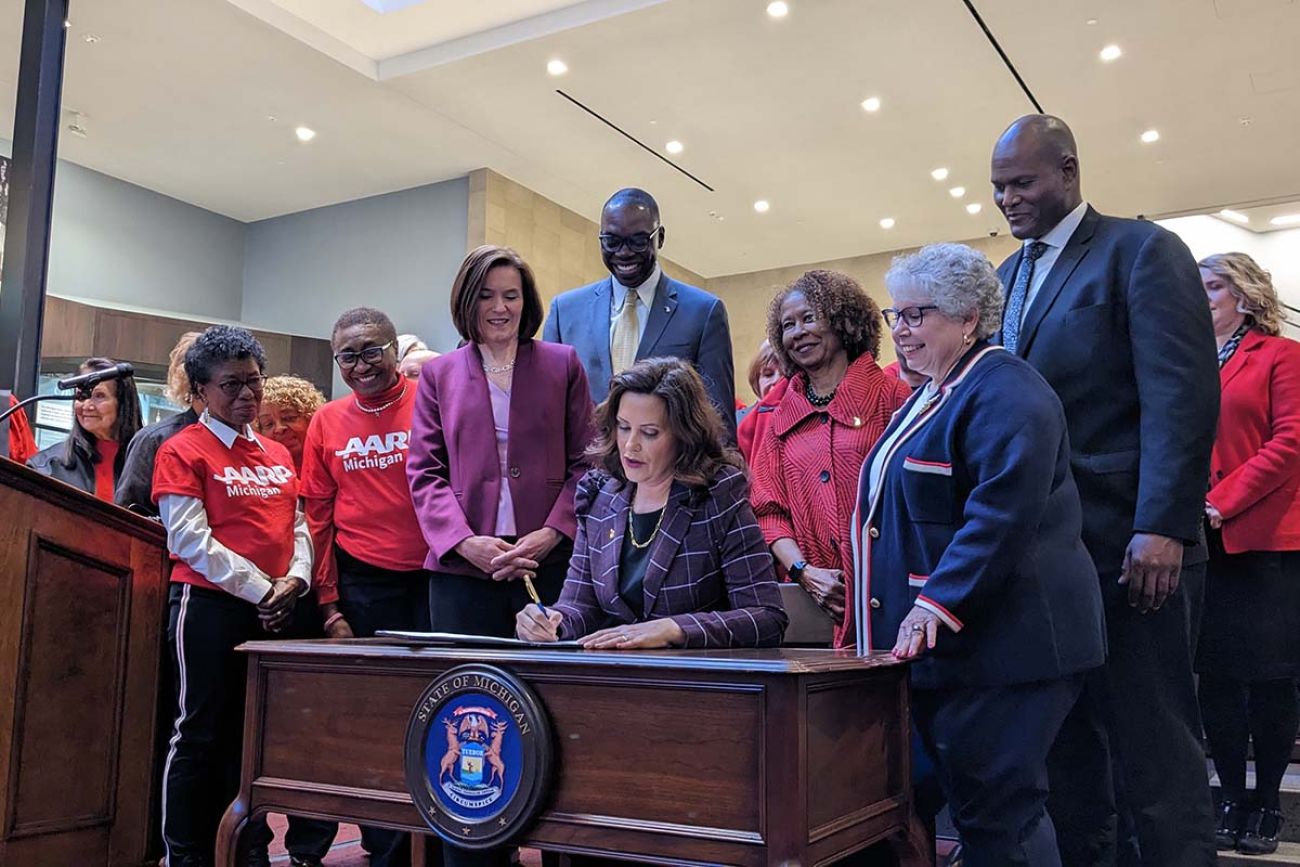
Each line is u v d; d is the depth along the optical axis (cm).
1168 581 195
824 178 965
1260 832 275
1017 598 174
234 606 271
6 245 385
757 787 143
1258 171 921
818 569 232
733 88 788
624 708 156
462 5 714
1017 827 171
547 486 246
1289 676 275
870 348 252
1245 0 647
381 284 1023
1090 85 766
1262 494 274
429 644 191
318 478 291
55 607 261
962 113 822
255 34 715
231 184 1007
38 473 253
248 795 194
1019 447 169
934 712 180
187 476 267
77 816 263
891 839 176
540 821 160
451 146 913
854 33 702
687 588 192
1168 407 198
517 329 253
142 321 907
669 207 1048
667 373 197
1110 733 213
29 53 395
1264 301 296
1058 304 216
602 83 785
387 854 258
